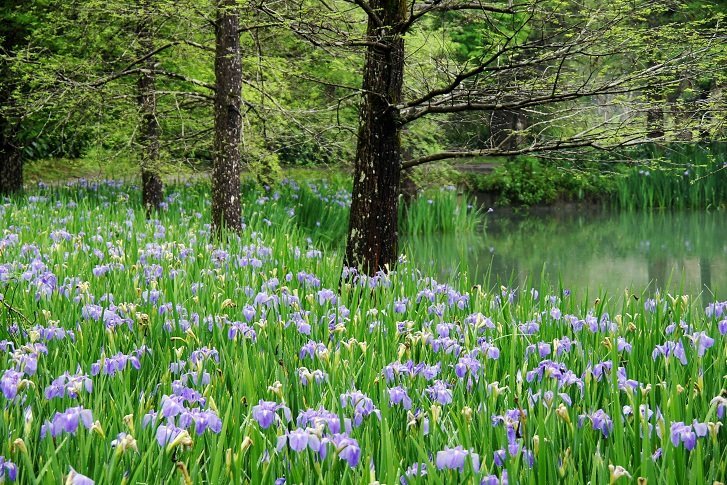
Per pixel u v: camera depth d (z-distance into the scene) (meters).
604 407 4.49
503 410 4.38
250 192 18.02
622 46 7.44
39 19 15.49
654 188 24.80
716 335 5.91
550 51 7.62
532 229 21.34
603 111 8.73
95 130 14.18
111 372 4.57
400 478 3.63
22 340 5.63
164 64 15.63
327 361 4.84
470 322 6.07
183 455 3.71
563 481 3.68
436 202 20.86
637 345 5.67
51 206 13.19
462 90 8.37
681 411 4.34
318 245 16.16
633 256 16.03
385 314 6.36
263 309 6.34
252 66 13.45
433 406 4.02
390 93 8.85
